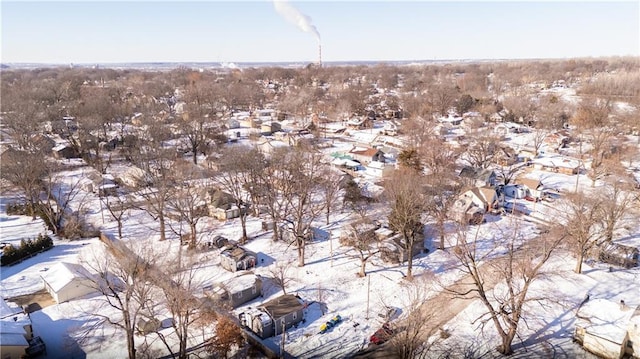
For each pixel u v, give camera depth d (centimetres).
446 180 7081
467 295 4684
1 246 6075
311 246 5925
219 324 4122
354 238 5681
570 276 4994
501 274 4338
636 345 3803
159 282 3944
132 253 4700
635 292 4666
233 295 4619
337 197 7225
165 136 10262
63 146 10375
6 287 5125
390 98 17038
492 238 5997
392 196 5566
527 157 9931
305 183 6116
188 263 4741
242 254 5419
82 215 7050
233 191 7325
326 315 4488
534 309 4425
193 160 9712
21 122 10612
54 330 4366
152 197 7162
